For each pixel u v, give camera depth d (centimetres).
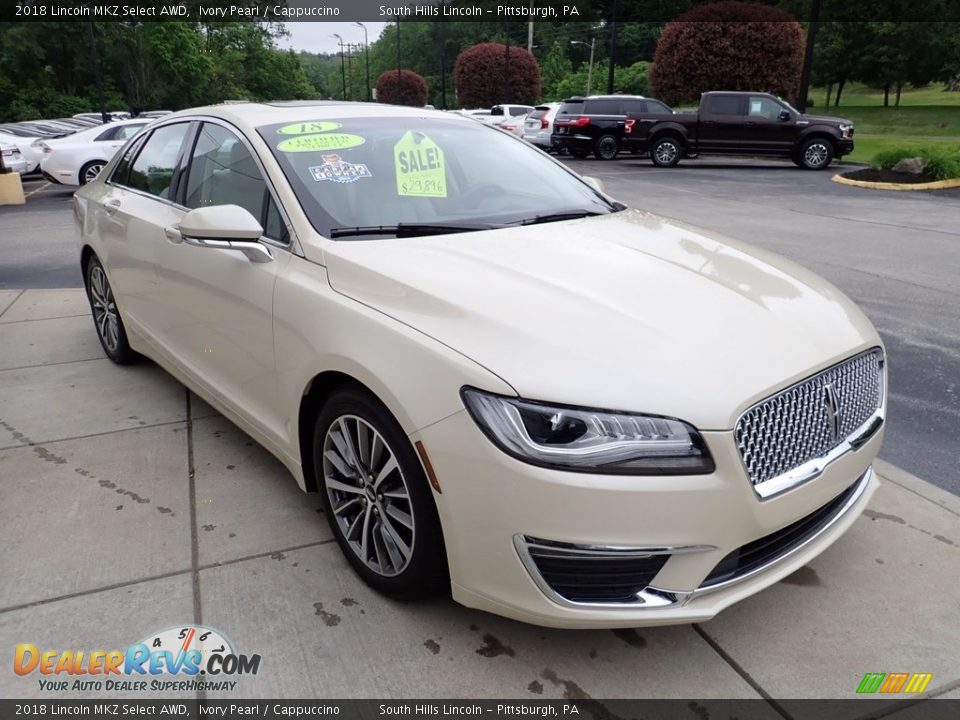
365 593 264
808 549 238
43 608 257
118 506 320
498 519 208
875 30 4972
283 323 277
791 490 217
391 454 236
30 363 494
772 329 233
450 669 231
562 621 212
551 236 298
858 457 243
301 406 275
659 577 208
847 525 251
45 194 1568
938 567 277
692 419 201
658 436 200
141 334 420
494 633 245
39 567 278
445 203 320
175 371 388
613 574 207
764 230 973
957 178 1486
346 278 263
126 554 287
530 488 201
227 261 311
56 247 931
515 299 234
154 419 405
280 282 281
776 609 257
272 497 328
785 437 218
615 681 226
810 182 1593
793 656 236
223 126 351
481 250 277
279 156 312
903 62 4997
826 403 229
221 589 267
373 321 240
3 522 308
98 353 513
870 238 916
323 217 291
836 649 238
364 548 261
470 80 5078
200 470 351
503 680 227
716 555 208
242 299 302
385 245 279
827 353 231
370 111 368
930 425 398
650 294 244
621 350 212
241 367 315
